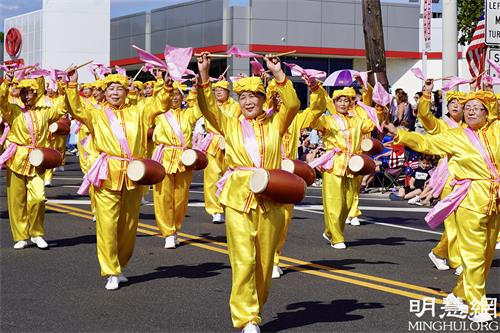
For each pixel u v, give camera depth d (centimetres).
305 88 3300
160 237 1162
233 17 3131
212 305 760
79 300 776
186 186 1091
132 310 739
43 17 2983
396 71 3438
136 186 835
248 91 680
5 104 1028
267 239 673
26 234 1058
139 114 853
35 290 816
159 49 3566
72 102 828
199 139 1563
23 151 1036
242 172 673
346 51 3256
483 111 732
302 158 2056
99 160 830
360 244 1134
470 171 726
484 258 724
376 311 746
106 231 823
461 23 2278
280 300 790
